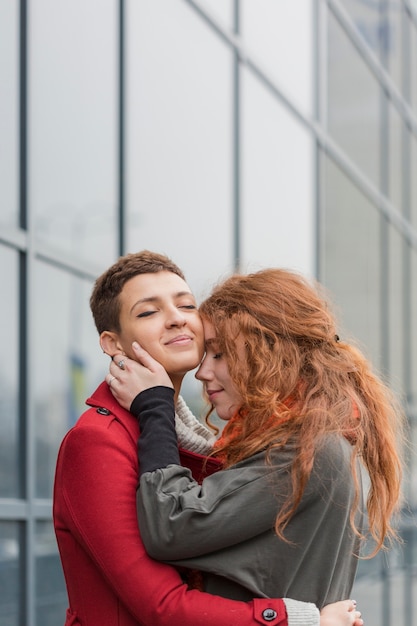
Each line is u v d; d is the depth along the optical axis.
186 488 2.28
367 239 11.40
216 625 2.20
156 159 6.08
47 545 4.87
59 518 2.38
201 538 2.23
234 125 7.46
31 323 4.71
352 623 2.31
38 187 4.80
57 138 5.00
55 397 4.96
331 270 9.88
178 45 6.48
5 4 4.57
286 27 8.85
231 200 7.32
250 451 2.31
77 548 2.35
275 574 2.29
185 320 2.46
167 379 2.42
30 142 4.71
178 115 6.45
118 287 2.49
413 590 11.25
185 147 6.54
